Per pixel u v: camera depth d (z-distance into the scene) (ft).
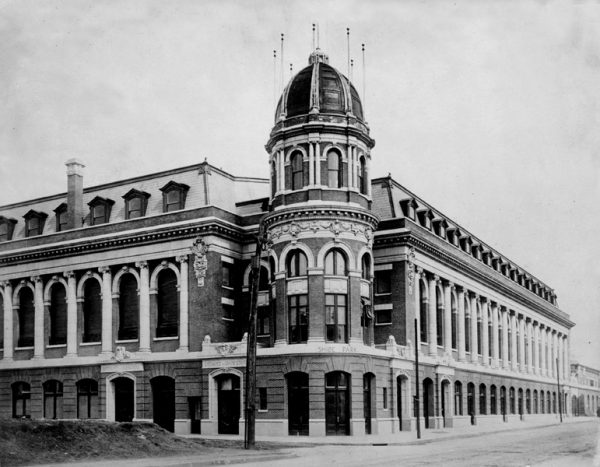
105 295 196.44
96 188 215.10
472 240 259.39
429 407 202.69
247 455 101.04
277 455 103.96
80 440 96.12
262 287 186.19
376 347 181.98
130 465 83.71
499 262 289.33
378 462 92.99
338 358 159.74
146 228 189.98
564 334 399.85
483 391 253.65
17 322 214.48
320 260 164.25
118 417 191.21
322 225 165.37
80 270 203.51
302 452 113.39
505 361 282.15
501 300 284.41
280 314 166.09
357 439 148.46
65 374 200.85
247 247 190.90
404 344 186.39
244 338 172.45
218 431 173.37
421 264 201.57
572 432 191.11
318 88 173.37
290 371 161.27
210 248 181.27
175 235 185.98
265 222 174.29
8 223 225.56
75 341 200.75
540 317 347.77
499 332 284.20
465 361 232.94
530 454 107.04
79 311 202.28
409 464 89.10
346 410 160.66
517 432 192.95
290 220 167.02
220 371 173.27
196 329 179.83
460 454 108.37
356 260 166.91
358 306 165.27
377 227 191.11
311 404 157.99
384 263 191.72
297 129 170.50
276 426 160.56
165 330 187.93
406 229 188.75
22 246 214.48
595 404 513.45
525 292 315.78
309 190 167.73
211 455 100.17
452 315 231.09
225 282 187.01
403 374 182.80
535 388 325.62
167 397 184.14
